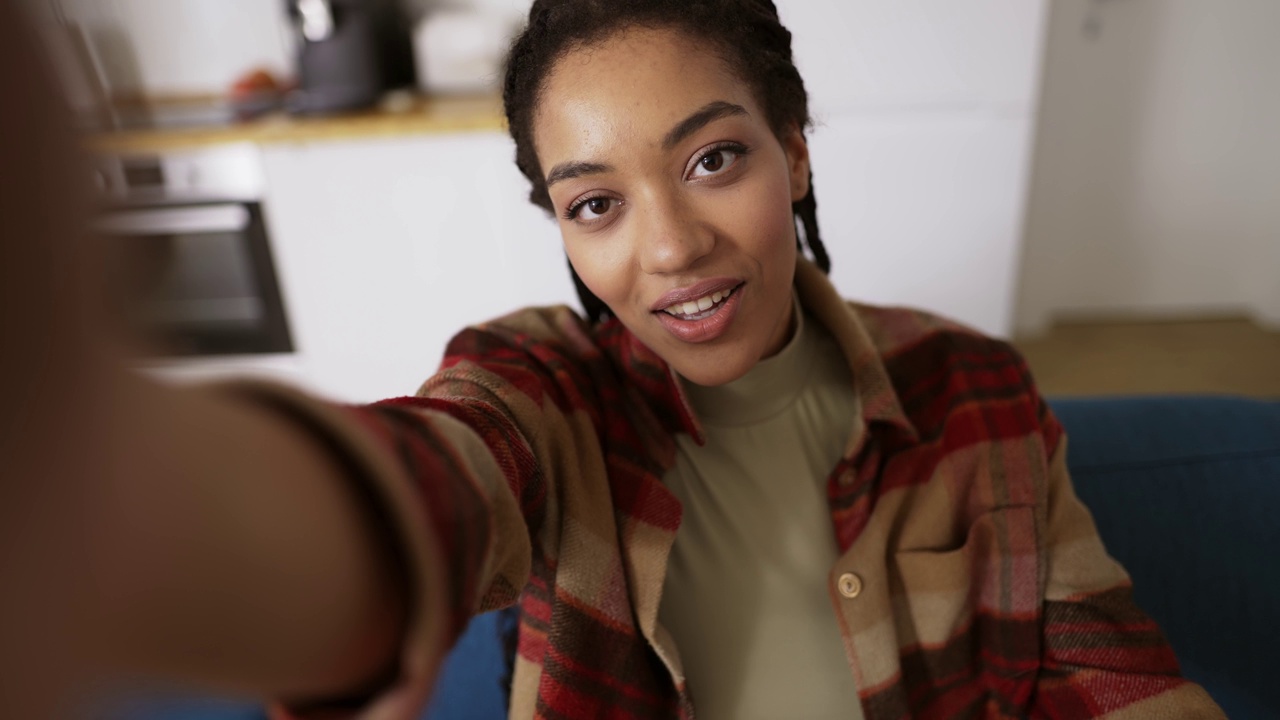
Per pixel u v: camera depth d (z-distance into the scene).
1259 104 2.74
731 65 0.51
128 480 0.17
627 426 0.63
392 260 2.30
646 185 0.50
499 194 2.23
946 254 2.35
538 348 0.63
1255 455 0.95
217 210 2.22
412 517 0.23
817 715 0.64
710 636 0.64
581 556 0.57
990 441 0.67
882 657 0.62
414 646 0.23
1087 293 3.03
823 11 2.16
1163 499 0.93
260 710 0.67
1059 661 0.64
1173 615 0.88
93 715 0.17
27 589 0.16
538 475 0.51
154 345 0.17
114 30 2.54
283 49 2.65
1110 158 2.84
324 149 2.20
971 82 2.20
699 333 0.53
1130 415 1.00
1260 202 2.86
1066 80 2.76
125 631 0.17
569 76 0.50
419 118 2.15
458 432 0.37
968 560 0.65
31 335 0.15
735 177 0.51
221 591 0.19
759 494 0.65
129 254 0.16
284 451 0.22
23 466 0.15
